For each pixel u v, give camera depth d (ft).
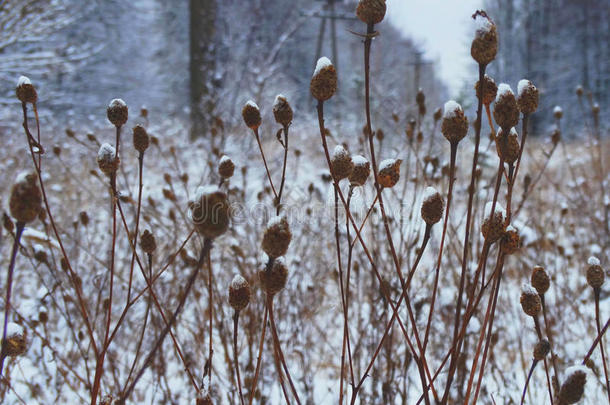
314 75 3.01
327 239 9.78
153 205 8.72
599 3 78.79
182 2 63.72
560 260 11.28
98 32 51.80
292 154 24.97
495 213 2.92
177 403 6.35
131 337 8.02
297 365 7.92
